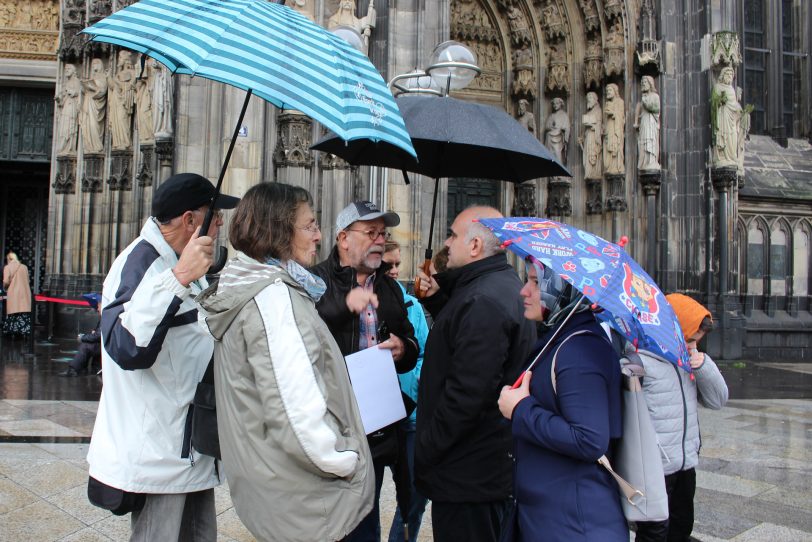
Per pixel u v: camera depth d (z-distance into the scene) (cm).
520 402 319
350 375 411
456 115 489
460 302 377
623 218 2058
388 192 1634
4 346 1828
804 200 2378
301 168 1485
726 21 2075
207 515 381
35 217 2706
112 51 2050
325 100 311
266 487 293
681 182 2105
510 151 513
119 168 1998
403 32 1636
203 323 358
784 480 795
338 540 295
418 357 498
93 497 335
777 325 2300
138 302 311
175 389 344
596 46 2112
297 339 294
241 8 324
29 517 595
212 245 322
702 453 923
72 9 2108
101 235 2062
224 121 1500
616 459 323
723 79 2048
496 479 378
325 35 347
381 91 354
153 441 335
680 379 484
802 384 1623
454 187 2127
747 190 2336
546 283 337
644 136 2055
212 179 1509
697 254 2075
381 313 456
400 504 468
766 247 2362
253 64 300
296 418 286
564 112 2141
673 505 509
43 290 2231
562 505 312
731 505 700
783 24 2686
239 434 300
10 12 2283
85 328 2016
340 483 300
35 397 1163
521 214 2125
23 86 2350
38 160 2362
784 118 2658
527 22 2188
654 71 2070
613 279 295
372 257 434
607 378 311
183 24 309
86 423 973
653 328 287
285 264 326
